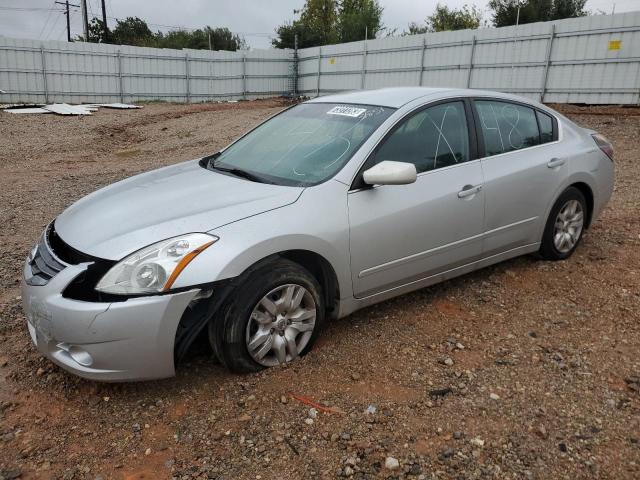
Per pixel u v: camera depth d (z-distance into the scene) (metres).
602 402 3.00
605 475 2.48
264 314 3.14
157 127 18.45
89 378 2.85
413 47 23.58
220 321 3.04
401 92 4.19
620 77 17.36
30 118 19.41
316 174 3.53
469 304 4.19
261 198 3.27
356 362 3.38
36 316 2.92
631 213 6.43
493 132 4.31
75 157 12.70
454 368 3.33
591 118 15.74
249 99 31.09
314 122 4.13
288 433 2.75
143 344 2.80
